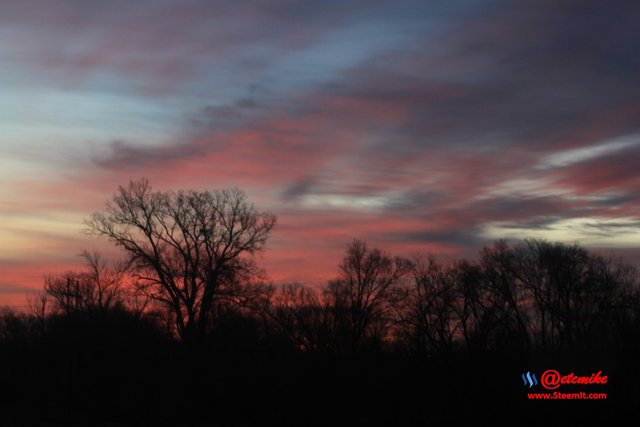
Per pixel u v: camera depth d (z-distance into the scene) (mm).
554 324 67250
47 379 56906
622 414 38469
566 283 67375
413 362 47062
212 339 56875
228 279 62562
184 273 63062
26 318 78625
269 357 52875
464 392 42875
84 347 57375
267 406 49938
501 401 41344
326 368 49312
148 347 57406
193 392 52688
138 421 50750
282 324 57062
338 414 46406
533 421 39938
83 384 54906
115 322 60625
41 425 49812
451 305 60000
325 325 55438
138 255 63531
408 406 44281
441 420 42406
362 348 51969
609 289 63656
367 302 65625
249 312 61312
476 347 44812
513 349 43406
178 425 49469
